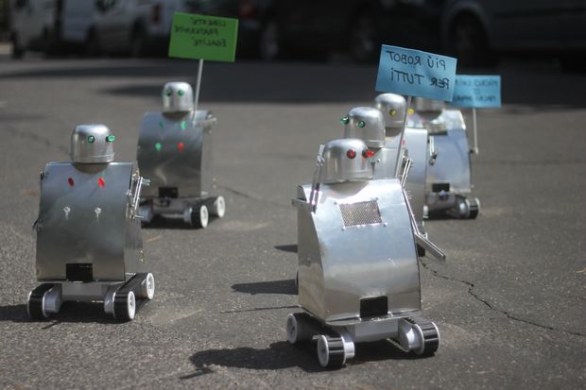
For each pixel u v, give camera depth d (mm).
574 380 5805
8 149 14195
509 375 5887
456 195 10016
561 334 6586
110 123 16438
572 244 8953
